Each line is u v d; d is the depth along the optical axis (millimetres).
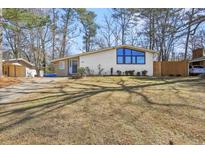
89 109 6707
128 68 25125
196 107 6672
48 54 37000
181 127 5047
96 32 40750
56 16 35406
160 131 4844
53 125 5340
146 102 7480
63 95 9172
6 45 33344
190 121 5434
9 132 4965
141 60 25266
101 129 5023
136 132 4812
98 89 10859
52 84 13898
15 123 5547
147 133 4750
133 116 5914
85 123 5438
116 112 6324
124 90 10281
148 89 10523
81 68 22828
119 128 5066
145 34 35969
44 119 5812
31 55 37188
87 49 41031
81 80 16484
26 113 6430
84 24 39250
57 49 37094
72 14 36469
